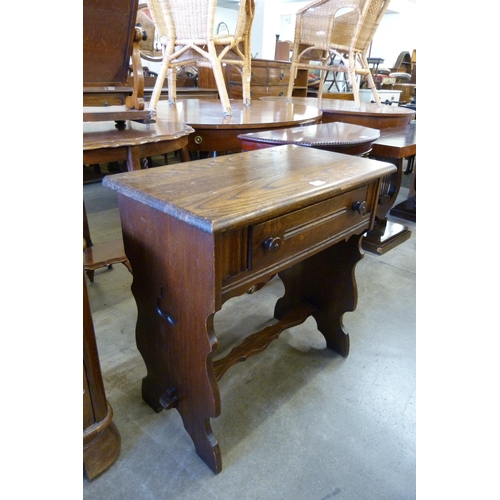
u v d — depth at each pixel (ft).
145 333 3.22
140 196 2.50
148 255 2.78
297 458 3.23
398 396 3.94
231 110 7.76
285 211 2.50
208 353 2.62
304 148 4.10
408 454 3.32
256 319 5.16
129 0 4.37
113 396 3.81
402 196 11.00
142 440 3.35
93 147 4.03
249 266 2.49
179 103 9.41
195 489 2.95
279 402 3.81
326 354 4.54
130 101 5.16
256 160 3.52
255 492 2.94
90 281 5.90
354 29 9.26
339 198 3.10
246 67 8.28
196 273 2.42
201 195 2.48
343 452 3.31
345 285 4.17
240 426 3.52
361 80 18.38
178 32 6.32
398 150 6.39
